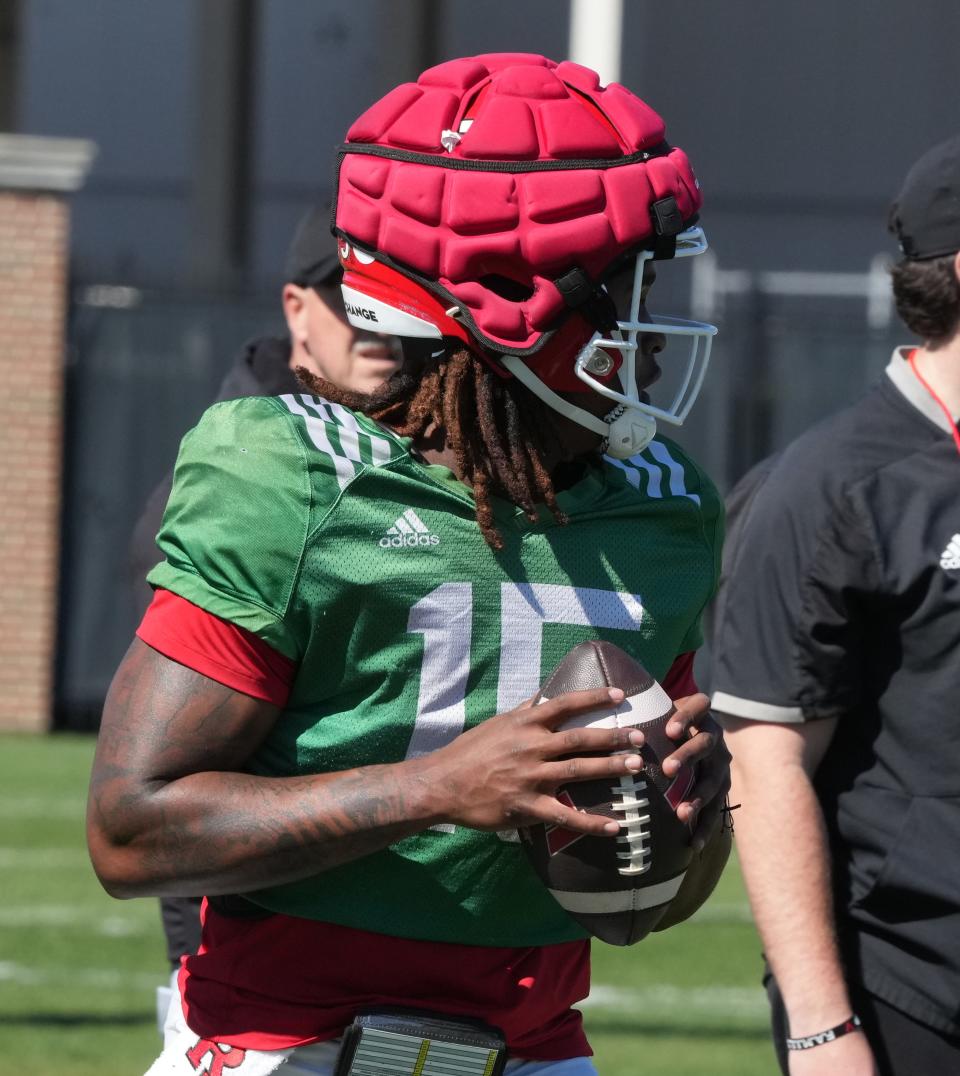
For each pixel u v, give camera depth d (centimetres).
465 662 816
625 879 799
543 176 808
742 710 1115
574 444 847
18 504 4688
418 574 803
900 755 1102
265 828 778
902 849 1093
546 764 770
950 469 1107
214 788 788
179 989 886
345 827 777
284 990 840
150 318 4766
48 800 3841
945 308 1118
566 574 834
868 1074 1070
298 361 1498
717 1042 2259
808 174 7762
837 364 4772
